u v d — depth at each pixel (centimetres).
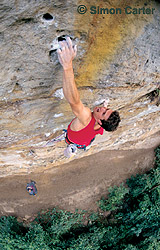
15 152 654
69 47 244
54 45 281
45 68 312
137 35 301
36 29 256
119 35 293
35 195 984
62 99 406
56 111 454
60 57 245
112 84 397
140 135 922
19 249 876
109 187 1047
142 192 1052
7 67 294
